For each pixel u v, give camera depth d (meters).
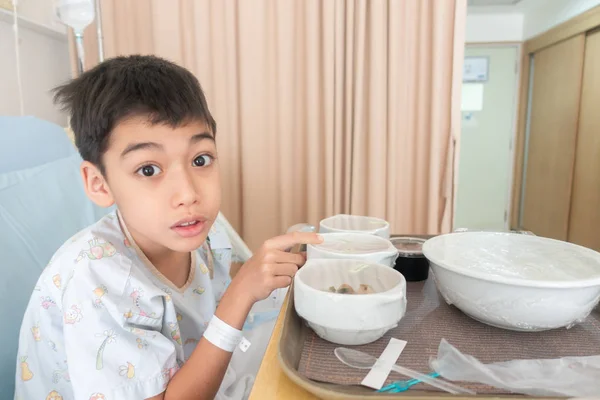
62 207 0.86
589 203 2.88
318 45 1.76
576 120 3.03
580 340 0.50
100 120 0.54
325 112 1.78
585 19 2.83
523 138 3.81
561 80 3.21
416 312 0.58
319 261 0.57
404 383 0.41
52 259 0.64
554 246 0.64
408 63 1.77
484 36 3.74
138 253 0.66
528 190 3.76
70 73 1.70
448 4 1.73
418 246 0.77
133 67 0.59
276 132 1.84
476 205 3.97
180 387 0.54
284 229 1.87
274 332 0.52
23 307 0.64
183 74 0.62
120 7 1.79
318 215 1.86
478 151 3.89
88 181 0.59
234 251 1.26
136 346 0.53
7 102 1.32
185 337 0.72
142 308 0.57
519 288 0.47
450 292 0.54
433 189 1.80
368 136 1.79
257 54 1.76
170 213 0.54
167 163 0.55
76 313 0.53
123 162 0.54
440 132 1.81
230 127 1.82
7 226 0.69
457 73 1.75
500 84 3.79
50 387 0.61
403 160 1.83
